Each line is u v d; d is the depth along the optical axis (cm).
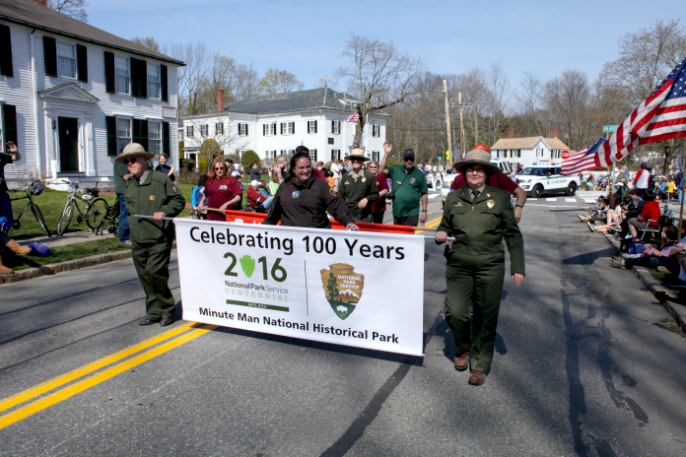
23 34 2011
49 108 2100
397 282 400
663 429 328
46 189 1927
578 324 546
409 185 748
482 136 7562
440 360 436
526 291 690
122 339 474
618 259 880
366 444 303
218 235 457
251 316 459
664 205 1030
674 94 765
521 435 317
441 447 301
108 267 820
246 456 290
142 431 315
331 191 456
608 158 873
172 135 2691
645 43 3444
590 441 311
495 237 372
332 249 414
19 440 304
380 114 5266
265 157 5166
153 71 2583
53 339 474
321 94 5119
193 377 393
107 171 2375
